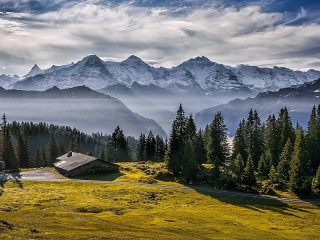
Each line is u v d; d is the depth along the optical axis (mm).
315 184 125875
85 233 60844
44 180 134625
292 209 109000
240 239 71125
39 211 81750
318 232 86312
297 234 82562
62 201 103375
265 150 166875
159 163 182375
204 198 117188
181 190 125438
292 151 147375
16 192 113250
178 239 64125
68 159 161125
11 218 69438
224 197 119062
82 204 99500
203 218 90375
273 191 126125
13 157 185500
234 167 134000
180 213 94875
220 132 163750
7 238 50969
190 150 142500
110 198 110062
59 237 55812
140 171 156375
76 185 127750
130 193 117625
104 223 72938
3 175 143625
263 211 104812
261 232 80562
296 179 124750
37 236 54719
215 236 71500
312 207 111375
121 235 62250
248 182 131875
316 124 169500
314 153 157250
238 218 95125
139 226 74625
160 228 74312
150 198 113188
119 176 145250
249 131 173625
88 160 150125
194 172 139000
